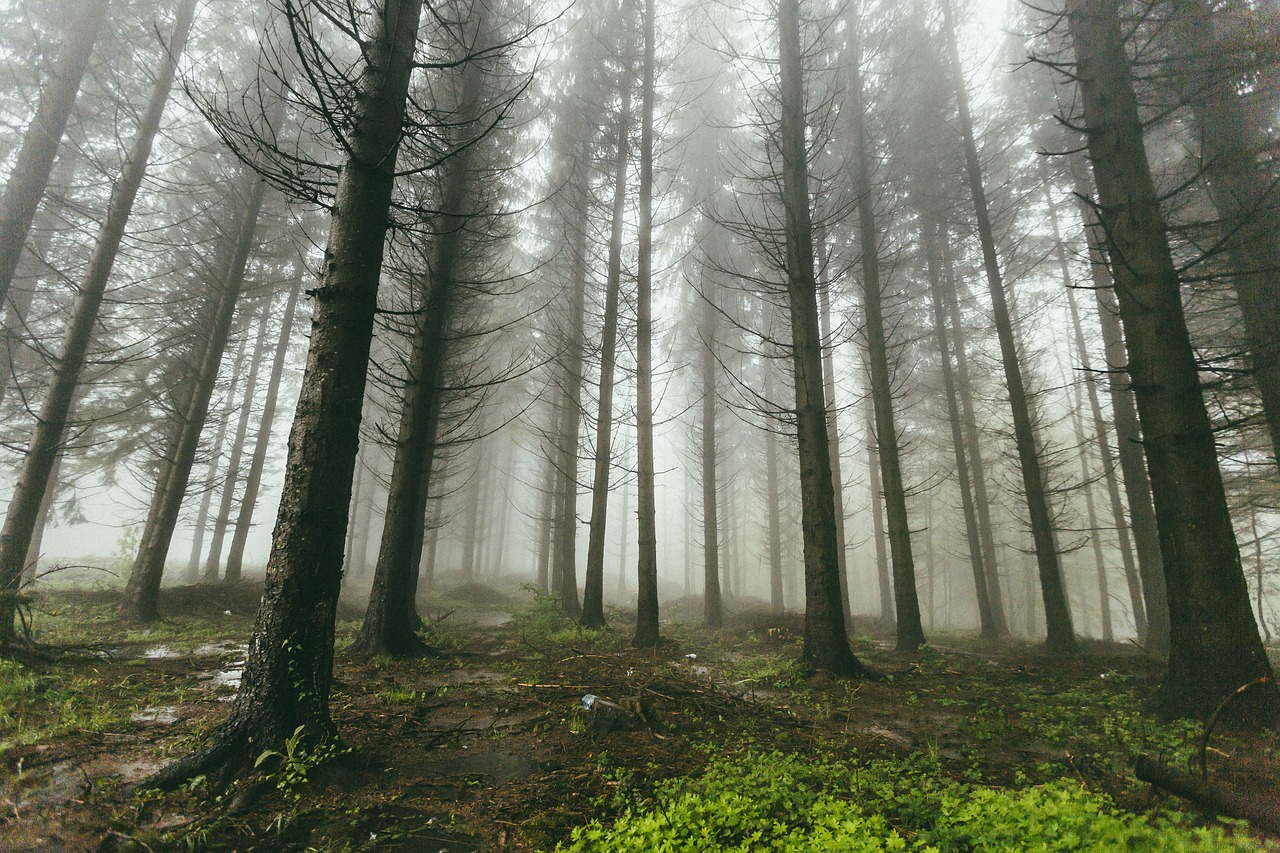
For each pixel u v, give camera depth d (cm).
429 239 987
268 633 392
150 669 662
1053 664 920
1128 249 597
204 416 1195
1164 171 947
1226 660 497
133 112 987
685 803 314
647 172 1216
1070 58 1191
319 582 404
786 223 893
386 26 495
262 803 342
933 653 998
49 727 438
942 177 1362
